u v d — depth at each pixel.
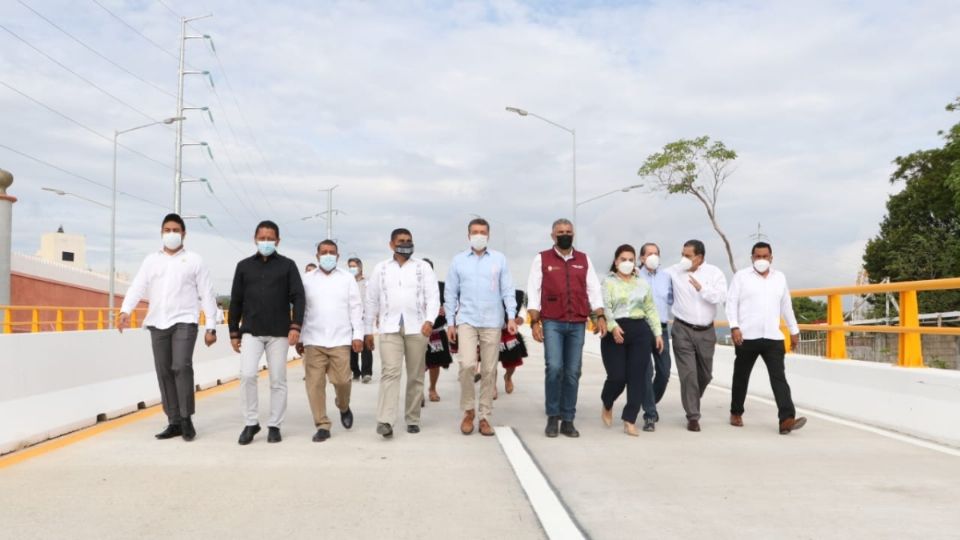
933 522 4.60
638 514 4.82
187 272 7.56
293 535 4.40
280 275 7.43
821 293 9.92
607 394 8.14
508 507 5.00
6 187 25.66
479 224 7.84
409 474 5.98
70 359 8.38
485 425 7.85
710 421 8.75
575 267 7.76
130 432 7.96
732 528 4.52
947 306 39.22
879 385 8.42
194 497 5.24
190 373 7.53
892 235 44.25
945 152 41.88
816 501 5.10
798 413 9.35
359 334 7.85
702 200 41.56
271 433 7.43
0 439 6.84
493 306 7.89
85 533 4.41
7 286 25.44
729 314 8.16
